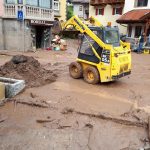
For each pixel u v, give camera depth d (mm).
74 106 8430
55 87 10648
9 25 21047
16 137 6453
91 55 11000
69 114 7789
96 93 10016
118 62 10227
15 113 7828
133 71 14703
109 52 10203
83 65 11695
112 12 32094
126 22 27516
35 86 10539
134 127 7098
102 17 33594
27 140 6328
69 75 12812
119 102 9039
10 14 20797
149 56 21672
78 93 9938
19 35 21078
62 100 8984
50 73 12328
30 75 11211
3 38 21359
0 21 20781
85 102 8906
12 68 11445
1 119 7398
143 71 14812
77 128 6949
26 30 21125
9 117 7547
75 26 11562
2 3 20531
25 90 9930
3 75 10820
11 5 20547
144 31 26688
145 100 9352
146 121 7270
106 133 6734
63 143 6219
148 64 17344
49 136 6523
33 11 21453
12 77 10656
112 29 10930
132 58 20156
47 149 5957
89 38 10977
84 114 7781
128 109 8336
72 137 6500
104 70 10594
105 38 10547
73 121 7336
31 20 21156
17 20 20750
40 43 23734
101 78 10852
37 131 6750
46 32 23531
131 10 28812
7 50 21422
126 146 6160
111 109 8289
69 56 19812
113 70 10281
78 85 11070
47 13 22984
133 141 6391
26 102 8523
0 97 8656
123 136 6613
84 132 6754
